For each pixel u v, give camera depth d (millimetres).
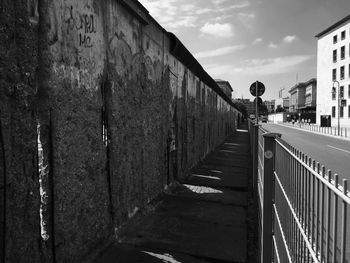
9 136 2461
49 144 2947
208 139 14414
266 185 3172
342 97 57062
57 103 3031
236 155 14617
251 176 9375
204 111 12969
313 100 88500
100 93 3922
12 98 2490
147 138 5742
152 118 6039
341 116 57312
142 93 5430
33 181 2750
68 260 3285
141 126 5402
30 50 2666
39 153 2826
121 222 4633
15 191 2531
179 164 8422
